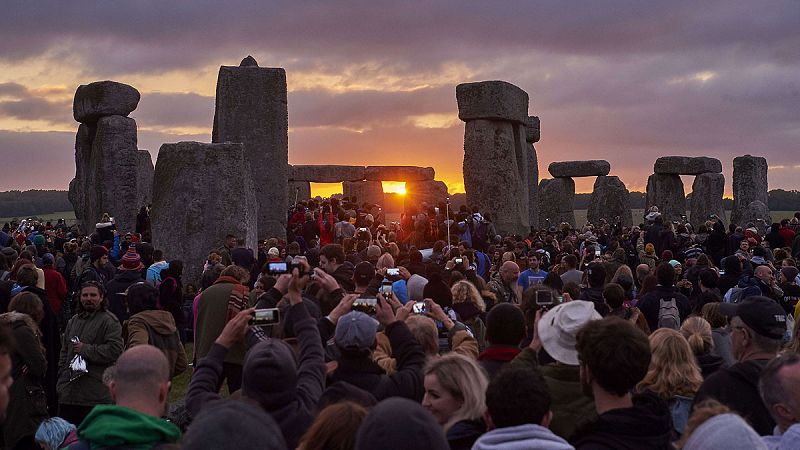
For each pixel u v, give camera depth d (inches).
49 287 462.0
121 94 983.0
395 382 188.4
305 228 788.6
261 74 848.9
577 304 181.9
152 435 136.9
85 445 136.6
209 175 641.6
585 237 896.3
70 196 1149.1
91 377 307.4
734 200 1726.1
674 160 1700.3
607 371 146.0
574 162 1700.3
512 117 1023.0
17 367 284.8
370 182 1771.7
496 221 1004.6
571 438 149.9
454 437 159.8
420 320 225.6
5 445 284.7
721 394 185.3
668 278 379.2
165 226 634.2
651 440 143.8
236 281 310.2
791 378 151.0
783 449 144.9
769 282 461.1
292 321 191.0
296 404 158.6
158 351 153.0
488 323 210.1
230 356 292.2
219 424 94.1
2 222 2952.8
